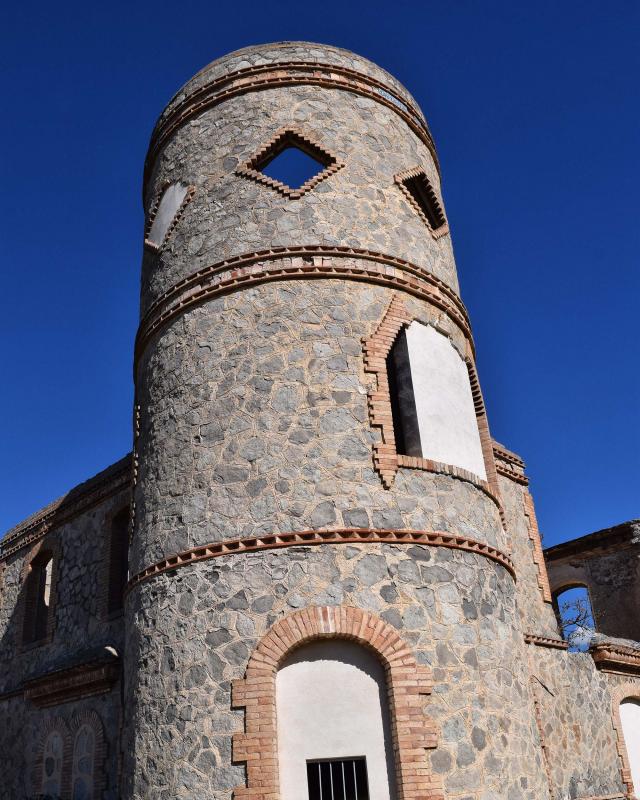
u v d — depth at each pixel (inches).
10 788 615.5
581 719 579.5
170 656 381.7
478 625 394.9
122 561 613.3
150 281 518.3
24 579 721.6
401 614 374.0
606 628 834.8
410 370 451.2
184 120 548.4
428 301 486.3
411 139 556.4
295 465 401.4
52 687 578.6
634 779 621.9
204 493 410.0
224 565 386.3
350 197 487.8
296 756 347.9
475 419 483.2
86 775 526.6
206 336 453.7
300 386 422.3
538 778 394.0
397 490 403.2
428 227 520.1
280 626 365.7
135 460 476.7
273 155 510.6
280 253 458.9
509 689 396.8
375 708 357.1
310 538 382.3
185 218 506.9
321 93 524.7
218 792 343.3
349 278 458.9
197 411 435.5
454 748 355.6
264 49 540.7
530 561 633.0
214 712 358.0
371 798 341.7
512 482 655.1
